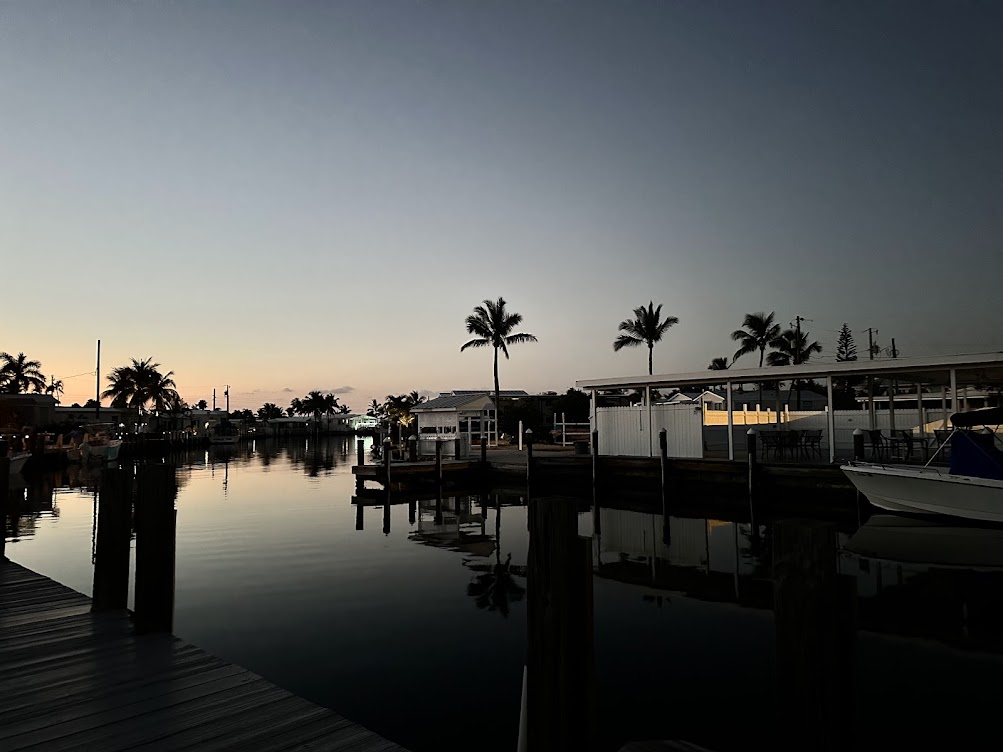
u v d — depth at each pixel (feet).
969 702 19.49
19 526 58.08
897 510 52.85
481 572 37.27
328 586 33.73
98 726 12.81
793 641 7.80
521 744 11.43
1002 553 41.27
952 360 58.13
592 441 76.48
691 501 70.13
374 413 493.77
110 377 237.86
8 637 18.33
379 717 18.17
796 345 167.84
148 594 18.71
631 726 17.94
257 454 212.84
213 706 13.82
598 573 37.42
